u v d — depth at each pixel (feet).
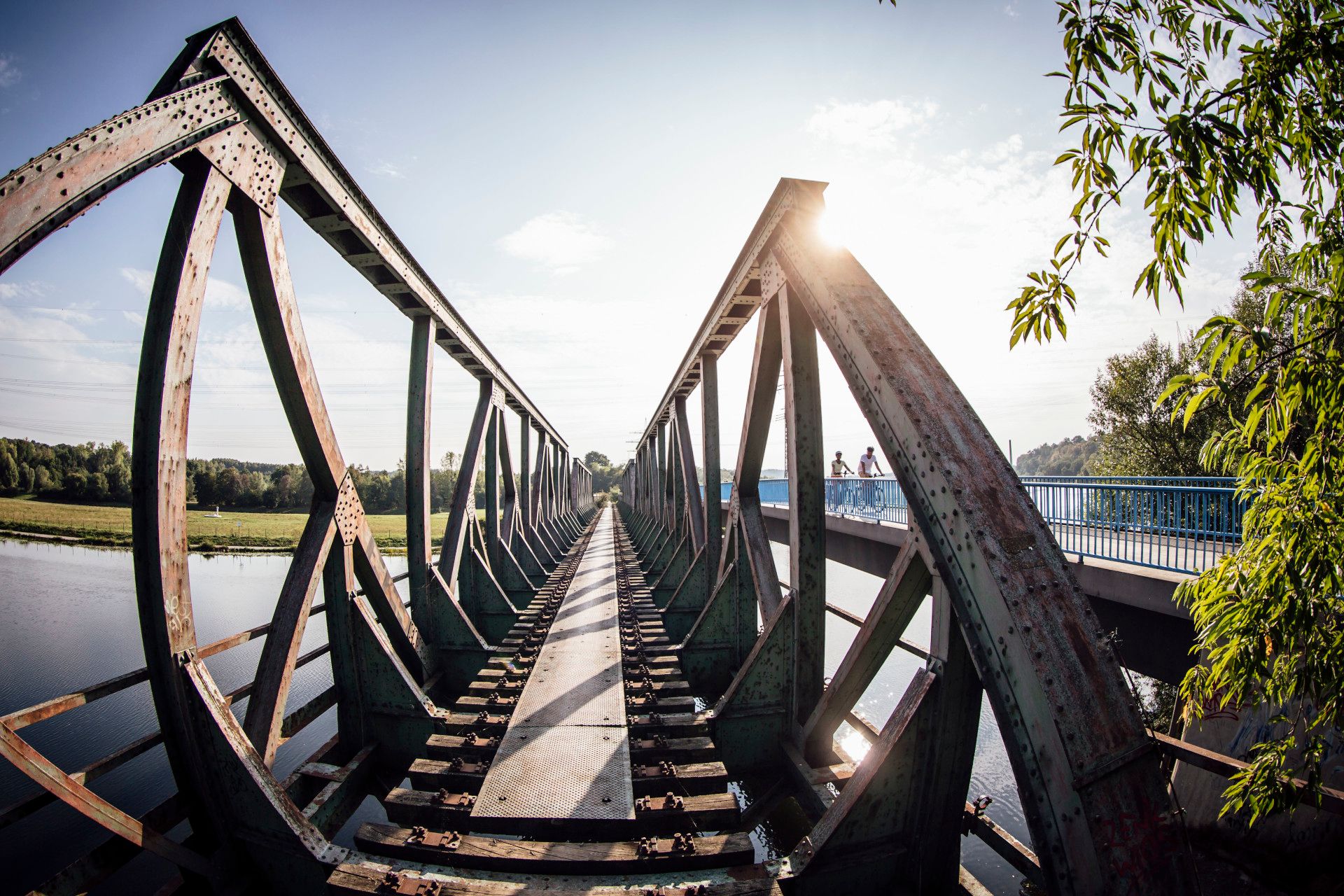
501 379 31.48
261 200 11.41
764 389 18.17
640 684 18.57
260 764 10.32
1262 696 7.58
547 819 11.30
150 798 20.30
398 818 11.94
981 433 7.91
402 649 18.72
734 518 22.43
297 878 10.15
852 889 9.77
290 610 13.05
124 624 40.42
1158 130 5.76
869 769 9.68
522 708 16.53
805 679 14.84
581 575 41.09
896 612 11.54
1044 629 6.36
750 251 17.42
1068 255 6.31
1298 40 5.50
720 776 13.03
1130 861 5.70
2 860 17.44
